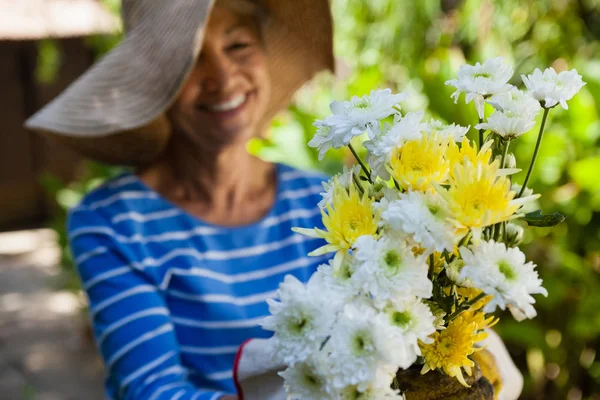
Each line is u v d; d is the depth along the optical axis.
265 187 1.51
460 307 0.76
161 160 1.47
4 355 4.76
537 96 0.76
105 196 1.41
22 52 8.05
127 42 1.43
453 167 0.73
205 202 1.44
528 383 2.83
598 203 2.67
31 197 8.45
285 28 1.64
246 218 1.46
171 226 1.40
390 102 0.76
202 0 1.31
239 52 1.39
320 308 0.70
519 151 2.49
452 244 0.68
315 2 1.59
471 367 0.83
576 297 2.68
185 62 1.30
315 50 1.70
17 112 8.23
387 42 3.80
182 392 1.15
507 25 3.60
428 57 3.73
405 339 0.70
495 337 1.09
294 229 0.76
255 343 1.02
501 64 0.78
